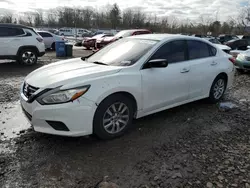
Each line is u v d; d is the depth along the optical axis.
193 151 3.05
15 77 7.24
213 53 4.75
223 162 2.82
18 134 3.38
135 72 3.33
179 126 3.79
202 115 4.30
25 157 2.80
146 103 3.53
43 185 2.34
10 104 4.69
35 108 2.88
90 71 3.15
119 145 3.13
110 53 3.99
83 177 2.48
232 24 52.41
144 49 3.68
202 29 56.50
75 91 2.81
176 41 4.02
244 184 2.44
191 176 2.55
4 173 2.49
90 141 3.20
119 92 3.17
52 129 2.90
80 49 18.91
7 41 8.94
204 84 4.49
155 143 3.22
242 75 8.55
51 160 2.76
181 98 4.09
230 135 3.55
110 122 3.20
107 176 2.51
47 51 16.28
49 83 2.92
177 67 3.88
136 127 3.69
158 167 2.69
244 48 14.04
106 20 71.38
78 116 2.85
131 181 2.44
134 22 68.00
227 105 4.78
